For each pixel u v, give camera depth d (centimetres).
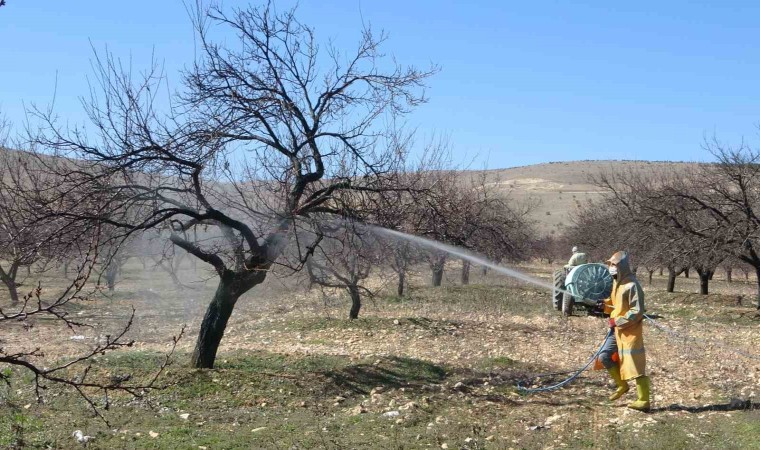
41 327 2011
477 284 3409
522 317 2300
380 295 2730
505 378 1330
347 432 934
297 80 1301
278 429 952
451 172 2588
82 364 1287
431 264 2388
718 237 2469
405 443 865
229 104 1265
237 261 1312
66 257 1144
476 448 841
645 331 2061
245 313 2377
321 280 1502
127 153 1176
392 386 1256
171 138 1224
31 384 1159
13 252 1075
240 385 1191
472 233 1572
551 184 11475
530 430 927
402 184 1415
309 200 1295
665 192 2689
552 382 1295
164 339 1866
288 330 2002
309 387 1212
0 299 2666
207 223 1320
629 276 1038
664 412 1016
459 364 1476
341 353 1583
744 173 2550
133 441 880
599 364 1081
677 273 3412
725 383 1238
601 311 2102
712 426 921
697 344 1773
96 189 1149
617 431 912
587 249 3803
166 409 1063
